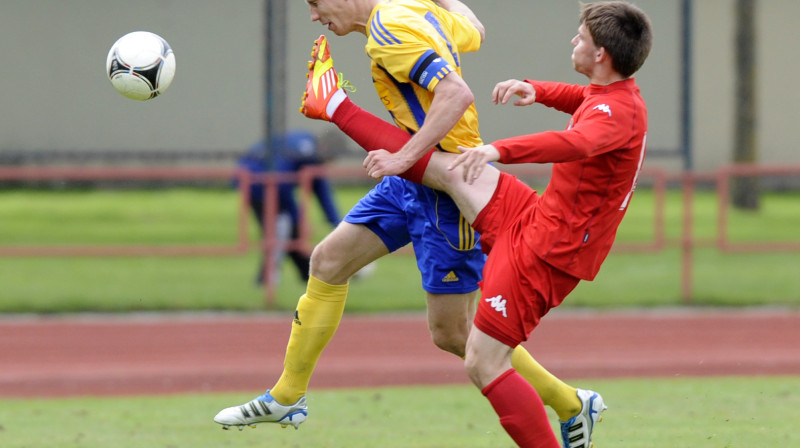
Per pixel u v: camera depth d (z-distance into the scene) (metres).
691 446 19.39
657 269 50.81
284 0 43.34
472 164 14.41
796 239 56.59
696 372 30.64
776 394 25.86
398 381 29.67
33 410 24.88
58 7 52.84
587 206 15.43
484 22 49.66
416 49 15.73
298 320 18.34
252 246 39.09
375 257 18.33
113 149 52.22
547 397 17.97
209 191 75.25
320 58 16.83
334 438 20.80
